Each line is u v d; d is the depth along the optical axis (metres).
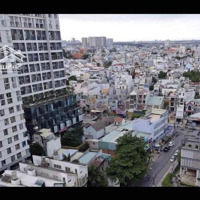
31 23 55.91
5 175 30.09
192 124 65.62
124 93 86.94
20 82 54.00
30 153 46.03
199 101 76.00
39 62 58.53
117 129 56.12
